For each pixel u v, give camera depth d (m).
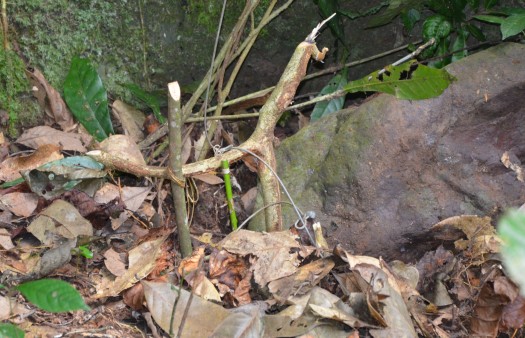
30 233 0.89
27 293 0.69
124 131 1.08
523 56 0.96
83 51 1.05
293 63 0.89
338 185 0.94
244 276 0.85
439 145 0.94
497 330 0.83
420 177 0.94
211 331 0.75
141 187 0.98
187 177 0.94
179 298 0.77
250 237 0.88
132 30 1.07
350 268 0.82
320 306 0.77
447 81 0.92
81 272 0.86
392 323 0.77
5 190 0.93
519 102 0.95
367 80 0.95
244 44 1.08
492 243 0.89
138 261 0.85
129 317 0.80
